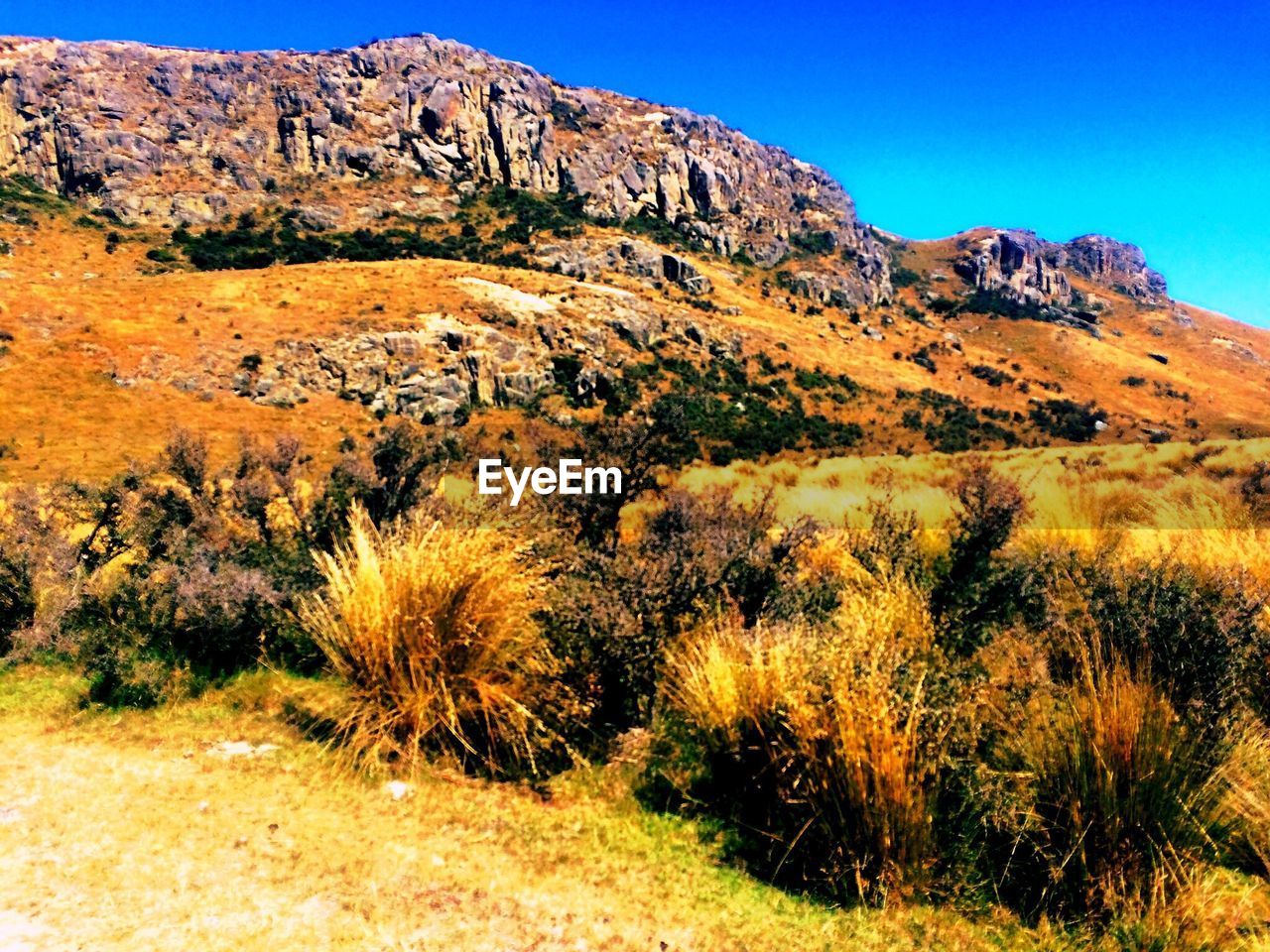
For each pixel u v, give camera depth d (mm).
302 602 4500
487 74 179000
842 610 4609
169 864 2473
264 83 160250
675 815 3260
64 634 4992
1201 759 2936
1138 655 3459
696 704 3715
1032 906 2666
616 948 2258
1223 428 125562
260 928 2154
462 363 73438
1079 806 2783
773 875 2816
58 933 2059
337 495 6094
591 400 75812
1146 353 183500
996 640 4227
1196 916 2486
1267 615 4004
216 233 121750
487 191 160000
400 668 3730
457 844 2820
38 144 135125
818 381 98562
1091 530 6418
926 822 2736
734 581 4789
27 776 3152
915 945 2428
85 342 61625
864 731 2875
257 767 3355
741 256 172875
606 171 175750
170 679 4285
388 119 161375
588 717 3938
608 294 100438
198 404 59531
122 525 6512
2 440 47000
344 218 137000
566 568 4574
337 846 2693
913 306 191250
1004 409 109688
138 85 149125
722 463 45125
